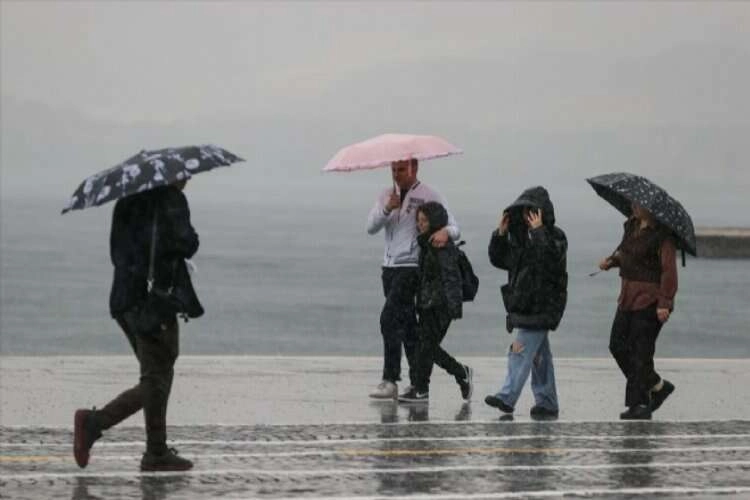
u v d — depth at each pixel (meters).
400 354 40.34
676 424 36.78
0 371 45.25
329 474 29.30
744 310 121.94
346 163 39.88
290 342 106.38
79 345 107.19
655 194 37.38
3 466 29.61
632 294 37.72
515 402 37.69
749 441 34.31
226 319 130.00
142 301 28.42
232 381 43.78
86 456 28.53
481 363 49.97
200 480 28.45
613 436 34.72
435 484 28.52
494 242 37.84
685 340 94.56
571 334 100.38
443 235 38.78
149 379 28.92
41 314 138.50
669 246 37.53
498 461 31.12
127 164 28.45
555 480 29.19
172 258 28.50
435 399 40.66
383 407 38.88
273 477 28.89
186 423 35.66
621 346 38.03
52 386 41.94
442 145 40.38
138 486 27.78
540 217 37.31
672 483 29.16
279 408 38.41
